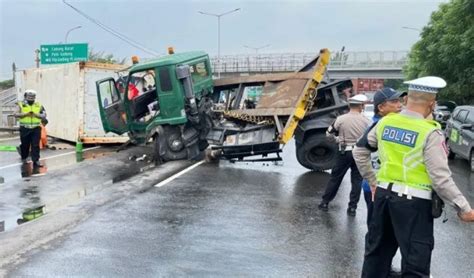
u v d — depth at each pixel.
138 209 7.28
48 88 18.16
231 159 12.08
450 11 24.83
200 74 12.03
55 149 15.62
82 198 8.04
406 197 3.56
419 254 3.52
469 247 5.80
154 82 12.93
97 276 4.63
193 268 4.90
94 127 15.54
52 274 4.66
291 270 4.91
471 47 22.86
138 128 13.21
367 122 6.94
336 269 4.95
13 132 21.14
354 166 7.00
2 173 10.80
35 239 5.73
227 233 6.14
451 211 7.61
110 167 11.75
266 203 7.86
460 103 28.23
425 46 33.44
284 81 11.16
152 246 5.56
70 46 32.59
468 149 12.01
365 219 6.91
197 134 11.86
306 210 7.42
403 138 3.61
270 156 14.11
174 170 11.19
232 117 11.49
